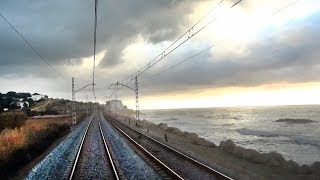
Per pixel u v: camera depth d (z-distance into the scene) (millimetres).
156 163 21672
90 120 90750
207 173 18156
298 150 45562
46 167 22062
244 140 59719
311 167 23219
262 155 26125
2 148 25797
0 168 19812
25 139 32531
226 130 85062
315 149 46250
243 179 18141
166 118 186375
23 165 23484
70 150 30766
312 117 157125
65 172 20016
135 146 32281
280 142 56094
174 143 37812
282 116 175125
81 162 23328
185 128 94625
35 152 28516
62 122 63469
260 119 148625
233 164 24250
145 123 84375
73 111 69688
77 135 46719
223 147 32250
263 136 67500
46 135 39562
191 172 18688
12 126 50094
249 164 24766
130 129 57719
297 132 77688
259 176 20078
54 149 31578
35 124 54469
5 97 173375
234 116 192375
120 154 27000
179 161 22578
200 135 70312
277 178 20031
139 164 21656
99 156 26078
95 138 40656
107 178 18125
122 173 19000
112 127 61875
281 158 25516
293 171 22422
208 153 29719
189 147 34000
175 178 16953
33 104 187750
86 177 18516
